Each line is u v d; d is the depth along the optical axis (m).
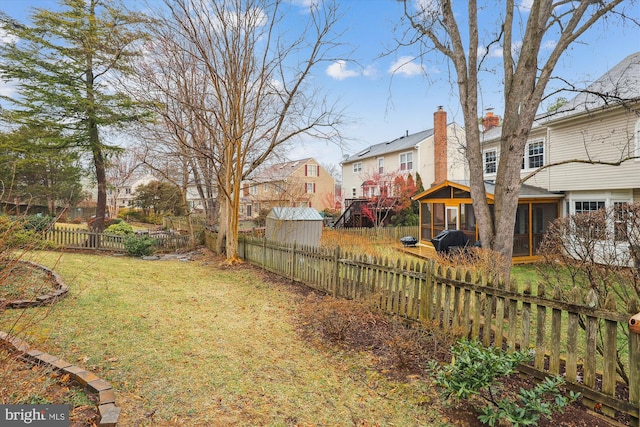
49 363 3.30
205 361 4.07
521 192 13.57
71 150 17.73
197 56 11.14
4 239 3.32
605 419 2.93
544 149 14.47
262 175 18.53
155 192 32.94
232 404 3.22
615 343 2.95
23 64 15.31
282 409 3.20
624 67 12.91
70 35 15.37
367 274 6.11
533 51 5.98
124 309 5.77
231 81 11.08
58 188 22.73
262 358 4.27
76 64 16.12
